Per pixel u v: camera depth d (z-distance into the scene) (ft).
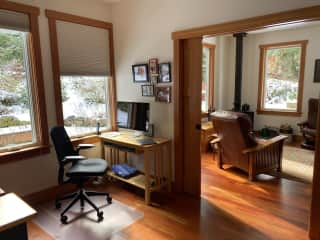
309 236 7.37
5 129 9.04
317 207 7.10
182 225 8.08
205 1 8.51
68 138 9.45
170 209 9.12
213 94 19.43
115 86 12.35
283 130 19.06
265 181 11.51
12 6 8.50
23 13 8.87
